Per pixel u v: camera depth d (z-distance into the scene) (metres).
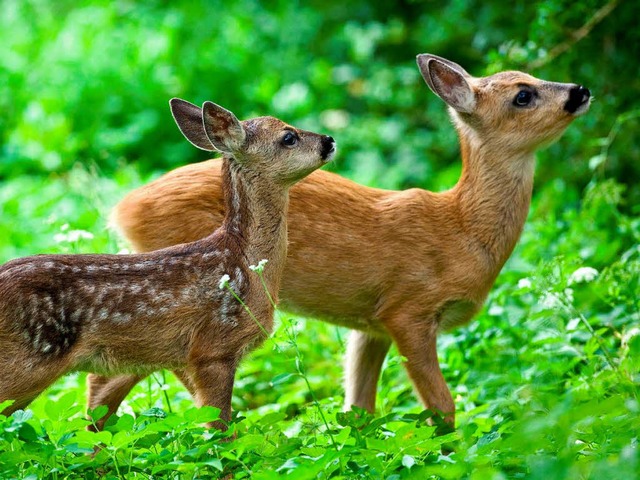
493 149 11.92
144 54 22.25
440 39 21.98
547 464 7.77
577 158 17.50
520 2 17.97
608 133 16.84
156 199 11.37
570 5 16.19
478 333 12.85
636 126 16.77
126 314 9.71
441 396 11.65
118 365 9.88
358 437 9.27
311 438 9.38
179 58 22.64
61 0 25.69
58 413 9.09
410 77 22.41
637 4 16.27
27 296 9.30
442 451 10.47
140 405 11.37
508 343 12.56
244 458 8.97
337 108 22.66
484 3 19.64
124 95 21.58
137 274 9.81
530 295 13.48
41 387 9.46
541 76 16.64
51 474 8.73
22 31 24.28
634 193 16.73
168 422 8.62
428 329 11.80
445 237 11.85
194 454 8.66
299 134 10.48
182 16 23.94
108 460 8.78
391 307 11.80
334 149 10.58
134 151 20.95
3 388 9.30
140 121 21.08
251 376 13.12
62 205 17.73
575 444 8.70
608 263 14.38
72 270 9.59
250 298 10.16
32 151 20.20
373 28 23.70
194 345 9.99
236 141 10.28
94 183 15.89
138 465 8.74
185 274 9.96
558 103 11.80
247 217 10.33
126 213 11.46
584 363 12.11
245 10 24.72
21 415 8.77
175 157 20.72
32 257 9.55
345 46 24.05
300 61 23.31
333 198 11.85
